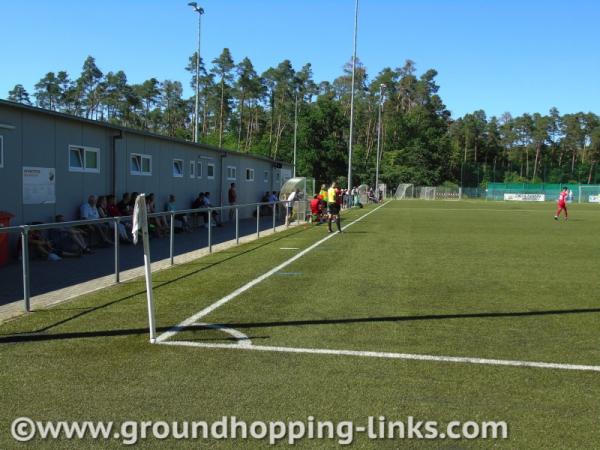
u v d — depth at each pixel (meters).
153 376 4.90
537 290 9.12
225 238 17.86
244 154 28.25
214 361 5.30
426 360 5.40
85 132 15.34
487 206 49.31
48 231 12.12
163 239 17.20
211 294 8.49
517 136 126.12
